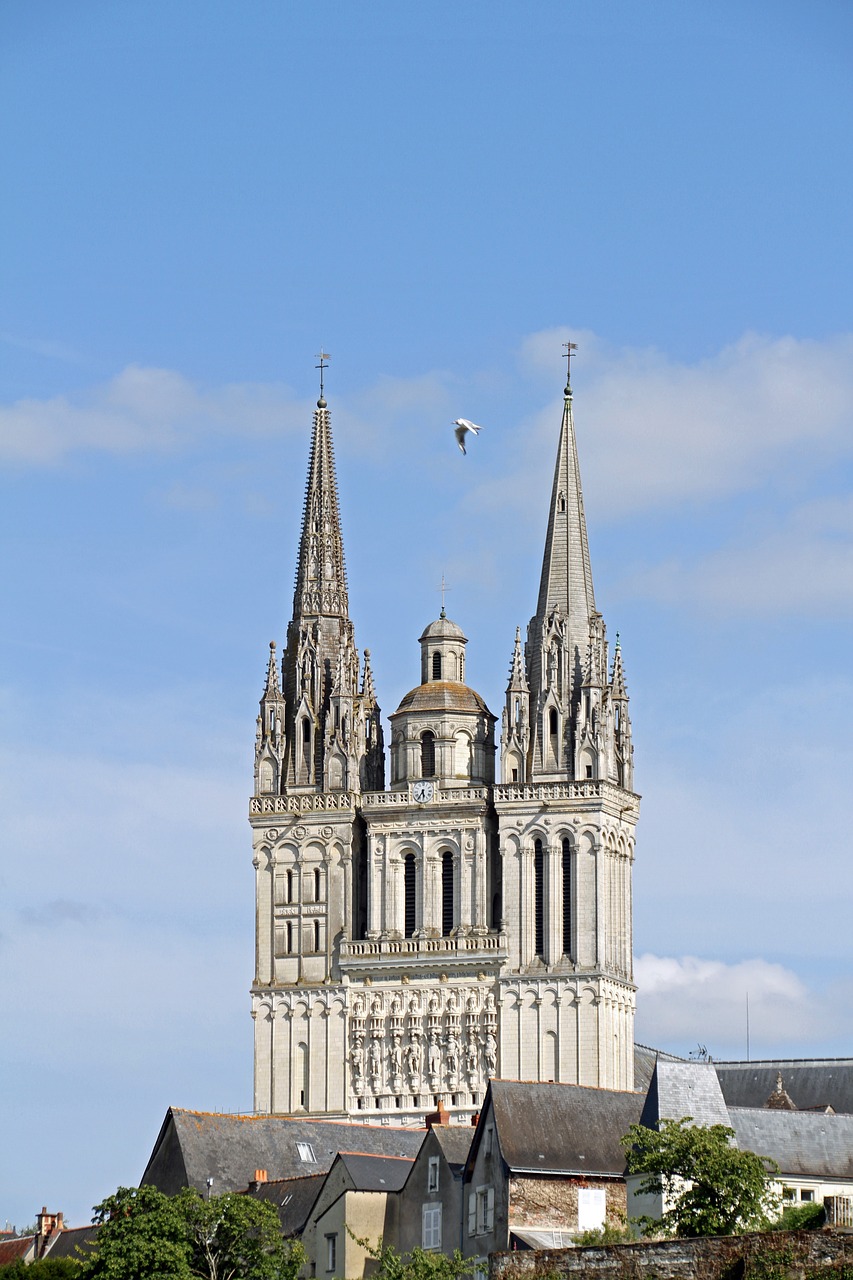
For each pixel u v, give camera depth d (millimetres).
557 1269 149750
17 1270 191250
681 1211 176000
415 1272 175250
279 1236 184625
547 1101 194250
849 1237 142250
